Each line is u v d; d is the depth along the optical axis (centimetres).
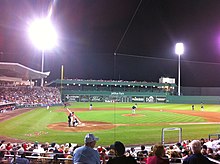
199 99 7200
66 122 2427
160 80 8900
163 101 7831
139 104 6594
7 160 614
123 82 8238
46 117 2873
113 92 7706
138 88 8731
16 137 1633
